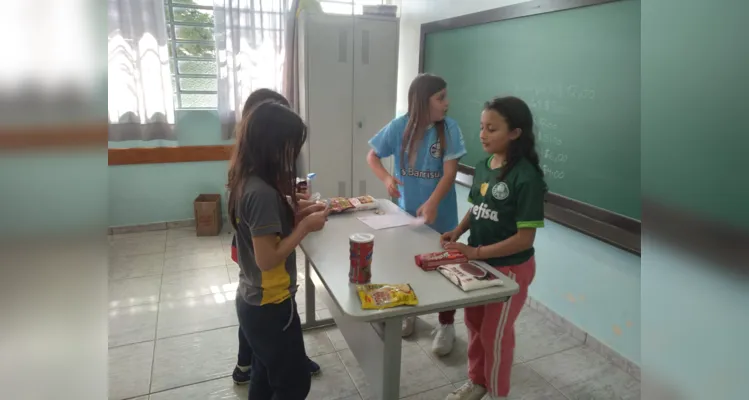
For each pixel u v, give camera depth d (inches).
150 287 119.1
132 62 144.9
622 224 82.7
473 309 72.4
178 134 158.2
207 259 137.6
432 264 61.0
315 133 151.7
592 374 87.2
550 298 104.7
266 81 156.9
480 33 115.3
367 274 55.9
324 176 156.0
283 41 154.8
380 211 87.4
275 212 52.0
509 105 62.7
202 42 155.1
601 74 84.0
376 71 153.5
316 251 66.1
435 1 136.2
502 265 66.5
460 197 129.6
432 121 84.2
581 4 85.7
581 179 91.3
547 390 82.8
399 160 90.0
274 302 55.6
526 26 100.5
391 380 59.6
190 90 157.8
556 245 101.2
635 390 82.9
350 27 147.3
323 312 107.4
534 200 62.2
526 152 64.4
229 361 89.7
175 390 81.3
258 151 52.9
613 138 83.3
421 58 141.1
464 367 88.5
